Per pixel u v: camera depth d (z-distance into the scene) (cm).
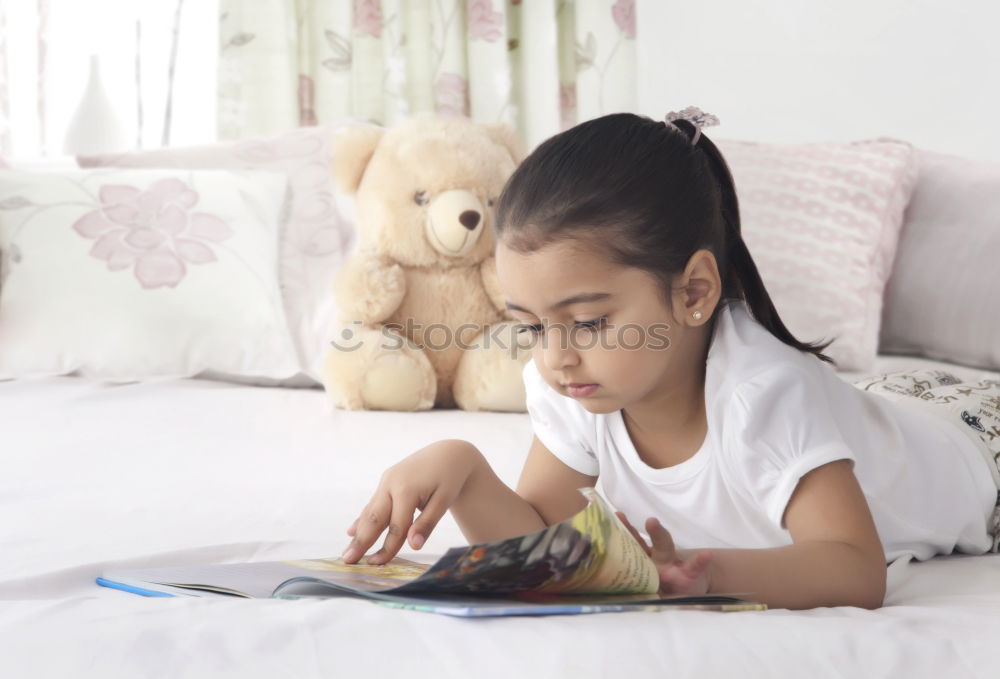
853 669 56
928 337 201
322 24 272
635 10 279
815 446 78
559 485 98
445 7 277
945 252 201
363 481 120
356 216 196
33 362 180
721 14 277
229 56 266
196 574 76
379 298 179
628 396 79
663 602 64
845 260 198
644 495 94
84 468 124
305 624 59
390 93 274
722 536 92
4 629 60
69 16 267
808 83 272
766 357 83
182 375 184
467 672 54
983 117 259
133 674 54
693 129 90
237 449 137
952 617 65
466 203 183
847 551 74
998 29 255
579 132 81
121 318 183
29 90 264
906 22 263
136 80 270
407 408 178
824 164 209
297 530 99
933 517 98
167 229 194
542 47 279
